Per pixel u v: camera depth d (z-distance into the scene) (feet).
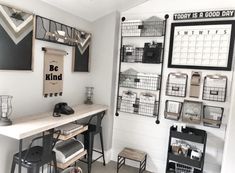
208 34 8.15
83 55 9.56
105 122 9.88
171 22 8.80
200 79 8.37
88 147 8.71
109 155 10.24
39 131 5.54
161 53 9.00
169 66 8.90
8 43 6.06
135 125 9.79
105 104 9.93
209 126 8.25
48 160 6.07
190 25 8.43
